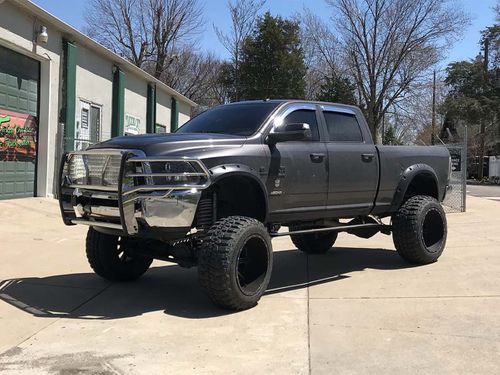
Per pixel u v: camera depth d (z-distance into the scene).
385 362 4.15
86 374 3.94
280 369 4.03
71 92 14.81
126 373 3.96
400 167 7.51
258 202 5.90
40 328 4.92
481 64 43.66
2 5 11.91
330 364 4.12
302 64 43.22
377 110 41.09
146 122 22.36
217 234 5.28
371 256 8.45
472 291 6.14
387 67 40.25
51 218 11.09
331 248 9.20
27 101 13.45
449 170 8.37
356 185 6.88
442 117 48.19
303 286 6.54
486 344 4.50
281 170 5.96
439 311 5.40
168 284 6.60
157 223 5.08
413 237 7.35
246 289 5.49
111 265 6.42
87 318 5.22
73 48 14.88
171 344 4.54
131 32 43.66
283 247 9.34
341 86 41.38
